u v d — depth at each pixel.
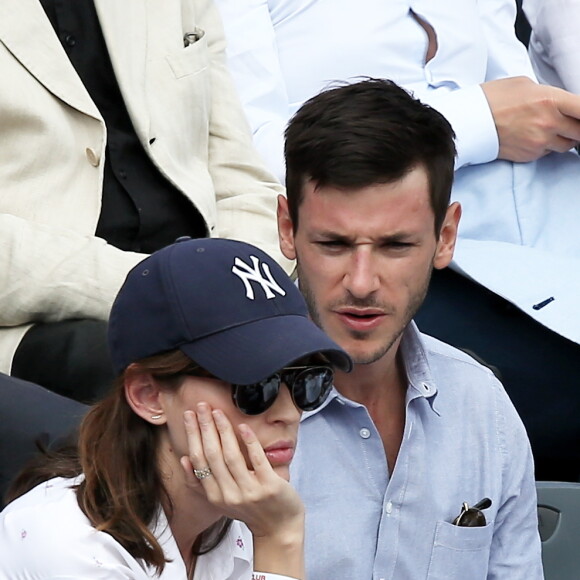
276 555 7.38
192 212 12.43
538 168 14.62
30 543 7.14
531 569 9.48
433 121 8.51
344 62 14.92
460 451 9.09
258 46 14.55
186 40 13.35
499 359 12.98
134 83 12.38
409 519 8.81
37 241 11.03
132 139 12.28
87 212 11.70
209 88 13.48
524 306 12.73
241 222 13.09
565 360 13.01
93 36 12.30
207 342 7.01
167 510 7.40
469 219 14.20
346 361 7.17
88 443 7.39
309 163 8.38
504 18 16.61
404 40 15.13
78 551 7.06
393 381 9.02
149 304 7.13
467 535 8.95
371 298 8.39
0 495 8.66
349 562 8.68
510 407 9.38
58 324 10.77
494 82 14.56
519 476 9.34
